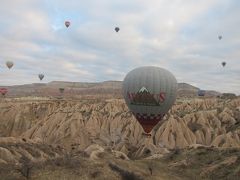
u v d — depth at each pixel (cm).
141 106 3975
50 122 9531
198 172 4366
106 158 4209
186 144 7988
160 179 3703
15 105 11744
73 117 9425
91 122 9325
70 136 8750
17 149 4588
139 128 8781
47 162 3503
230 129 8481
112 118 9556
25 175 3027
